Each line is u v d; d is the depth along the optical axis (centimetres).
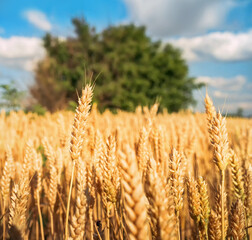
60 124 430
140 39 6631
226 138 190
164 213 120
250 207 238
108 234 230
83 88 208
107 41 5969
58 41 5766
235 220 203
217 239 207
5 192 276
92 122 378
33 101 4503
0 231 289
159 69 6712
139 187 95
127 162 96
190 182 220
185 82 6888
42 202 443
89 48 5578
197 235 219
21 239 184
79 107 202
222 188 188
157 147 320
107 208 230
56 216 387
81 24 5794
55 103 4381
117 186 222
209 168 441
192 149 401
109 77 5328
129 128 584
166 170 288
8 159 290
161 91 6175
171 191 196
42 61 5325
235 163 244
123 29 6369
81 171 225
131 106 2983
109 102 5028
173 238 117
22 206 189
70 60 5581
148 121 320
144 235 94
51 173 304
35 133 737
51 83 4738
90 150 315
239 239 203
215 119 192
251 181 239
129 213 94
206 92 205
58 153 328
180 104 6500
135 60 6412
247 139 388
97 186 236
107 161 220
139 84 5891
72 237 162
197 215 215
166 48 7425
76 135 200
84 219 164
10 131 648
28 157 296
